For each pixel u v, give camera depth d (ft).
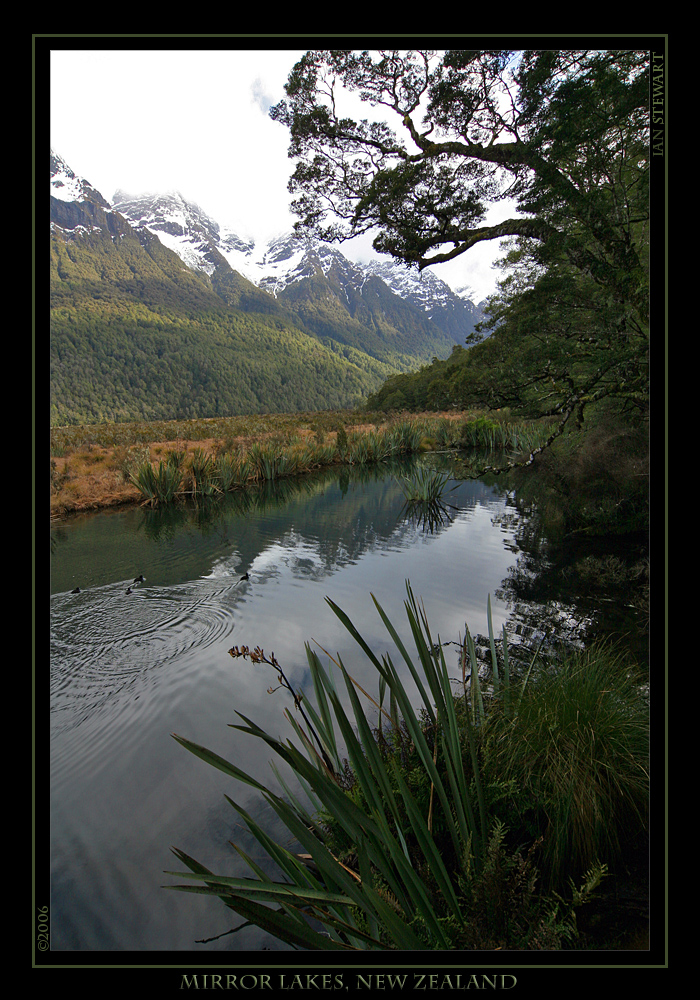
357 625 20.03
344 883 5.03
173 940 7.41
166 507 46.91
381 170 27.04
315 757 8.04
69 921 7.74
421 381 170.60
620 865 7.72
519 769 8.69
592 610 19.20
